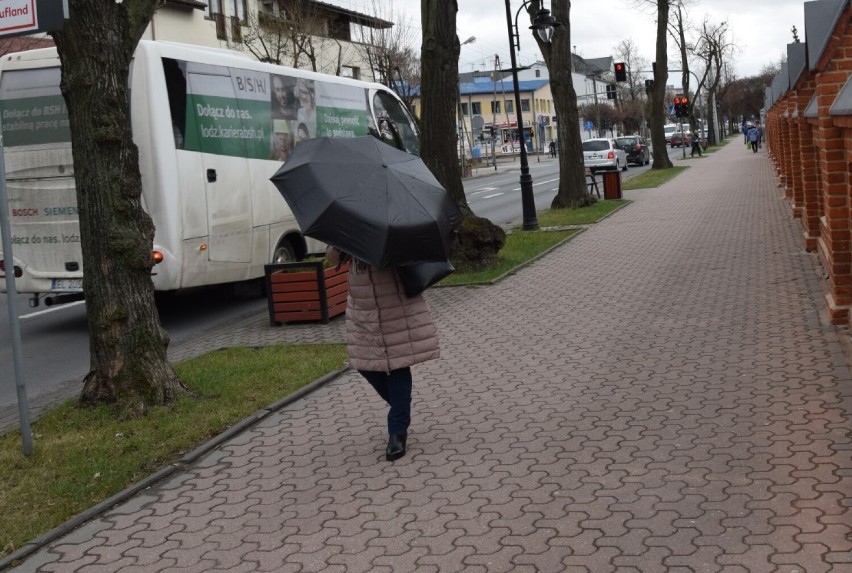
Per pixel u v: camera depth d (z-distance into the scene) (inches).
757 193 1077.1
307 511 207.8
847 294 351.9
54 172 477.1
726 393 272.7
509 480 215.5
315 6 1838.1
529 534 183.6
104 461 249.8
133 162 301.3
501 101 4409.5
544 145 4534.9
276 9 1779.0
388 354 236.1
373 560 178.4
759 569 160.6
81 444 266.8
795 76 542.0
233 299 605.3
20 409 259.9
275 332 446.0
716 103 4057.6
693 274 511.2
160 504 219.8
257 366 354.3
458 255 578.9
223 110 518.6
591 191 1214.9
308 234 226.1
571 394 286.5
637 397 276.8
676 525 181.6
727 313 392.8
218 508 214.5
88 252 297.9
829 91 358.0
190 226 485.7
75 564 189.0
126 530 205.2
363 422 275.4
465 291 518.6
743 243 628.1
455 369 333.4
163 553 191.0
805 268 494.9
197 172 493.7
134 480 238.5
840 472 201.0
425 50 597.9
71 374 402.6
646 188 1352.1
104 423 285.6
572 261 610.9
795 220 740.7
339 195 226.1
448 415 275.3
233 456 252.4
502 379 313.3
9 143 482.0
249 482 230.7
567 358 336.2
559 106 1053.2
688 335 356.5
